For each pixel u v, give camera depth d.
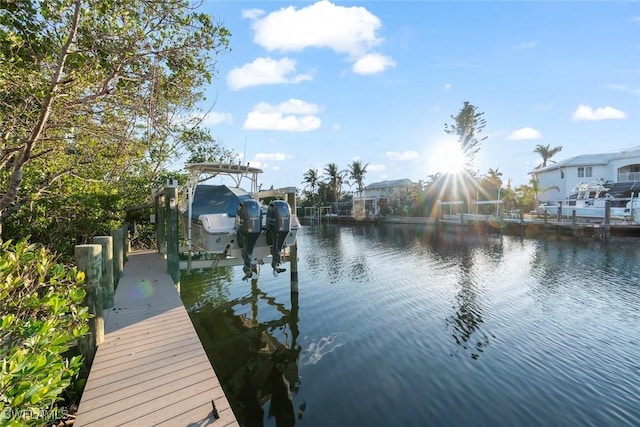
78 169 5.30
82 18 3.88
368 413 4.05
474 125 36.62
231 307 8.15
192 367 3.08
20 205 5.40
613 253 15.20
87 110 4.16
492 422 3.90
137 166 6.91
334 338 6.29
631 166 31.22
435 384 4.68
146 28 4.15
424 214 38.72
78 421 2.36
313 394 4.46
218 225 6.23
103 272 4.57
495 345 5.93
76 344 3.37
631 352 5.63
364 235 27.50
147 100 4.25
